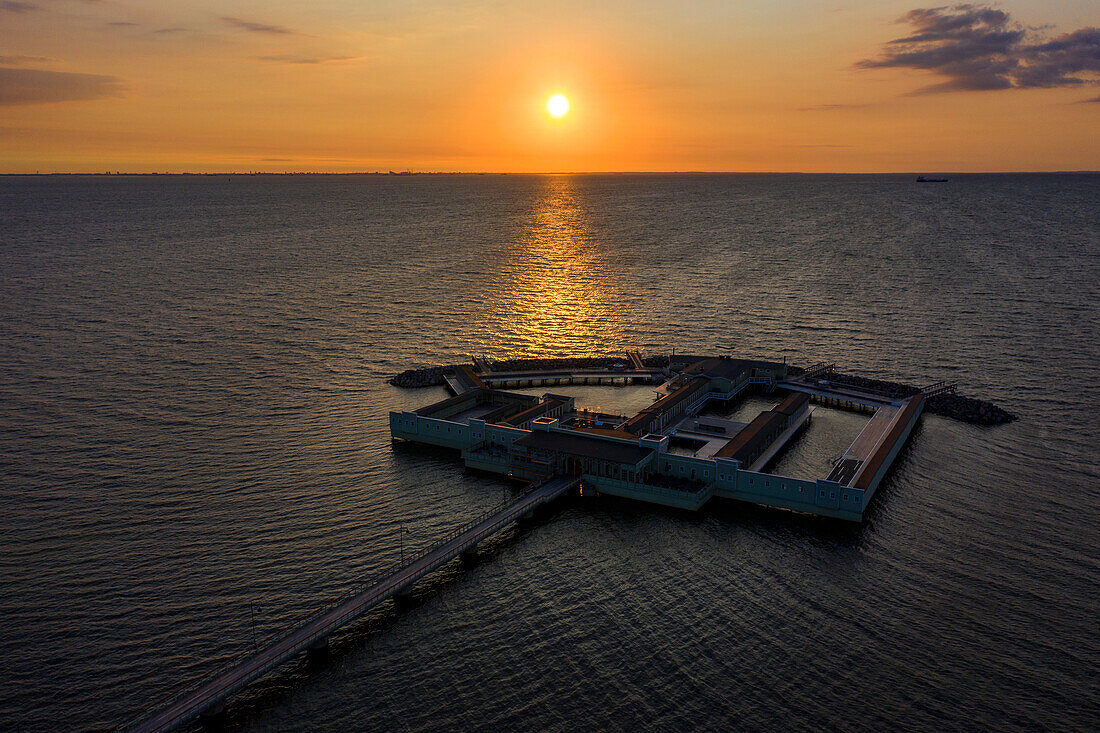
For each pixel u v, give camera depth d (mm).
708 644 78000
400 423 135125
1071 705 69062
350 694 71562
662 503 111312
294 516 105250
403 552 95500
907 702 69500
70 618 81688
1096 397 156000
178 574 90062
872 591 87375
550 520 107312
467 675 73938
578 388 170875
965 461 124250
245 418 145000
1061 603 84500
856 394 158625
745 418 149625
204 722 67562
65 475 117062
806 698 70125
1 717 67938
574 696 70750
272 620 81375
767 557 95625
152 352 189625
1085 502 108812
